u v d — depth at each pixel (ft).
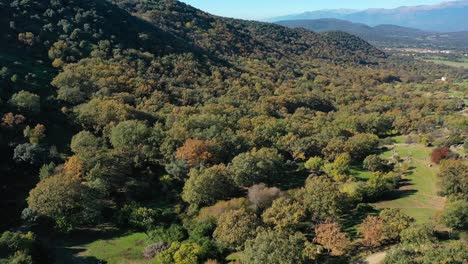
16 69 329.52
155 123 306.14
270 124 330.13
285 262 139.44
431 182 255.91
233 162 235.81
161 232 190.19
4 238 164.66
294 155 287.28
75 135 264.93
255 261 142.82
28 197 209.67
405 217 173.78
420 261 135.33
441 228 180.34
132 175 241.55
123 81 371.56
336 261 158.61
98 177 215.72
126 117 294.66
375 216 182.09
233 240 168.04
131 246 184.03
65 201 189.47
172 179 239.30
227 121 332.19
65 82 329.93
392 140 368.07
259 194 201.77
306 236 178.50
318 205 185.98
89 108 291.58
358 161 303.48
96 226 199.00
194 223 192.44
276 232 161.79
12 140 249.34
